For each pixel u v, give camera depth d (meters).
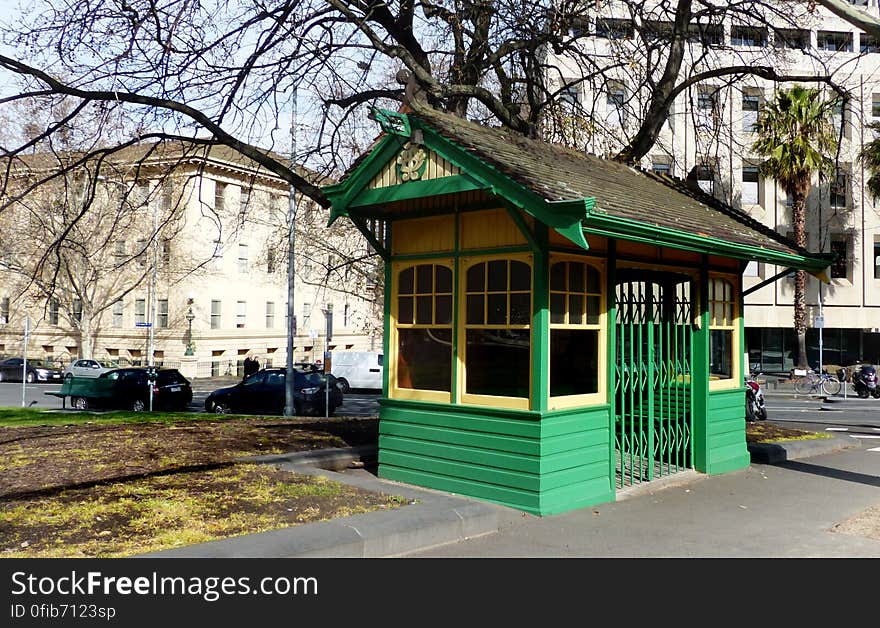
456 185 7.56
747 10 14.03
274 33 12.19
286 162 15.28
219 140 12.20
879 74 36.78
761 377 38.25
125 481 8.06
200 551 5.32
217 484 7.89
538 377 7.45
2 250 32.81
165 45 11.01
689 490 9.01
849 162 36.44
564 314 7.83
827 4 8.94
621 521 7.41
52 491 7.52
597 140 16.30
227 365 43.81
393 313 8.95
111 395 23.33
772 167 32.19
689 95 15.31
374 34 12.40
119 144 12.89
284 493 7.47
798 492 8.98
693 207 10.62
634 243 8.87
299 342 49.91
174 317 42.19
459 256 8.23
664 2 14.11
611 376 8.34
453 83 14.48
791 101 30.69
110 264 39.44
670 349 9.98
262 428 13.24
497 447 7.75
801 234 32.75
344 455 10.02
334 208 8.78
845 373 32.88
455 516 6.72
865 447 13.49
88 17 11.15
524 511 7.51
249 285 45.72
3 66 11.31
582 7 13.63
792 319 40.94
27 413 18.23
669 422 9.69
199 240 37.81
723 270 10.55
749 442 12.26
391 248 8.98
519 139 9.79
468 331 8.15
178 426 13.58
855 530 7.20
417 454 8.48
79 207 24.58
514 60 14.29
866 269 40.84
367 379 33.72
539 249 7.45
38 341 46.97
